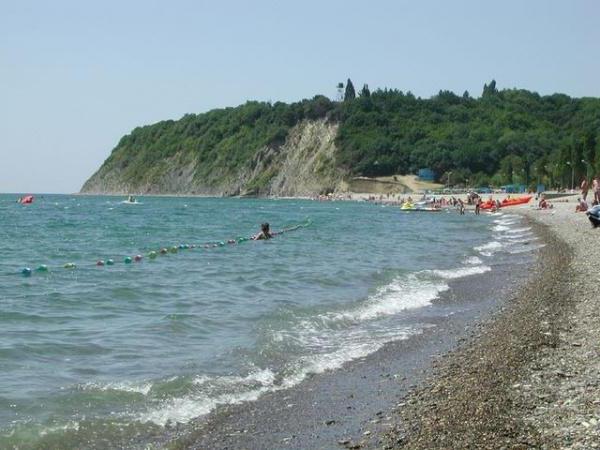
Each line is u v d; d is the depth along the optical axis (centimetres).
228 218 7900
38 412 1012
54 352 1366
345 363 1344
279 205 14188
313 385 1197
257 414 1045
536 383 1079
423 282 2431
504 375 1134
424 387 1141
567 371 1145
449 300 2066
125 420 1002
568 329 1480
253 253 3522
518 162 18025
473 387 1083
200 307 1917
